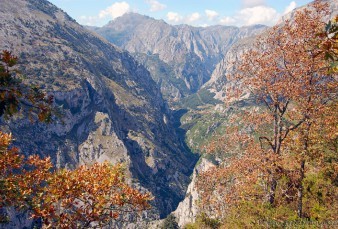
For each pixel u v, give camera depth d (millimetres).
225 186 27203
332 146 25703
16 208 15273
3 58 8961
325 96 23203
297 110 24047
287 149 26406
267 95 26719
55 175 16031
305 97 23703
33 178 16297
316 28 22562
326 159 25656
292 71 24375
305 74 23234
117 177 16734
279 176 24297
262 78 25859
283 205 25453
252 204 23969
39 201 15531
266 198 25109
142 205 16875
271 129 27938
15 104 9078
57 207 16609
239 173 26047
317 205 25031
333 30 7762
